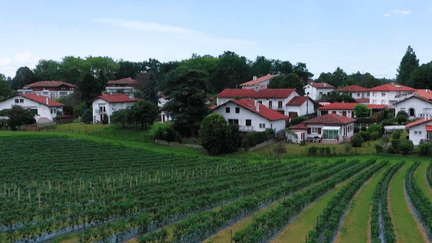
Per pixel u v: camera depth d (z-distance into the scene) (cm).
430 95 8219
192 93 6156
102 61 14200
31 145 5247
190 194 2930
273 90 7700
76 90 9919
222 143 5266
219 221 2314
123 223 2183
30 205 2661
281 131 6412
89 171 4006
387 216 2184
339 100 8994
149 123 6931
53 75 14388
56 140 5669
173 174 3888
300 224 2344
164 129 6047
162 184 3409
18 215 2414
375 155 4997
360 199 2867
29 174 3797
